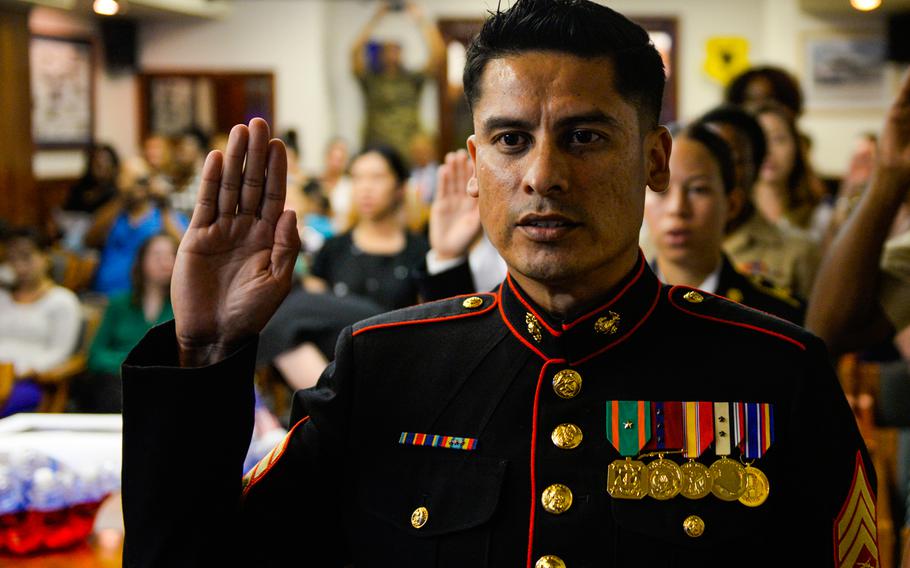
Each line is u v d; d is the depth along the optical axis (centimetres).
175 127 1085
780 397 108
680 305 117
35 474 193
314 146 1076
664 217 205
